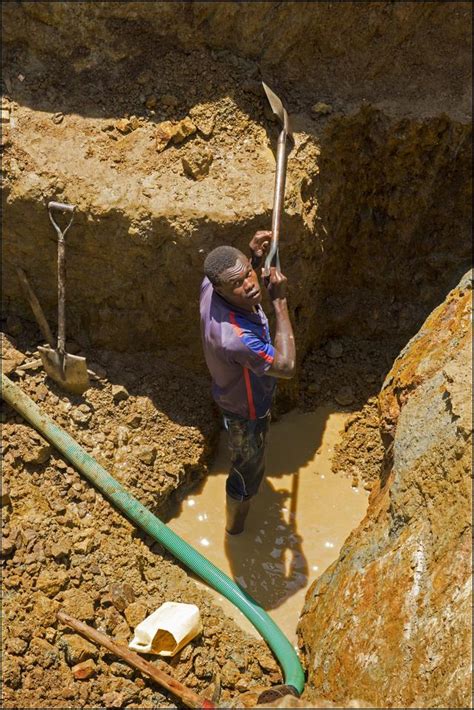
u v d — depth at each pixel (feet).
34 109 18.81
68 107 18.93
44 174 18.21
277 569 18.76
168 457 19.52
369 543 15.90
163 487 19.17
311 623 16.57
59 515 17.88
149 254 18.58
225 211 18.12
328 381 21.95
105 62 19.15
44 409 19.07
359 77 20.12
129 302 19.56
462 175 20.93
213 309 15.75
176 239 18.26
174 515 19.54
